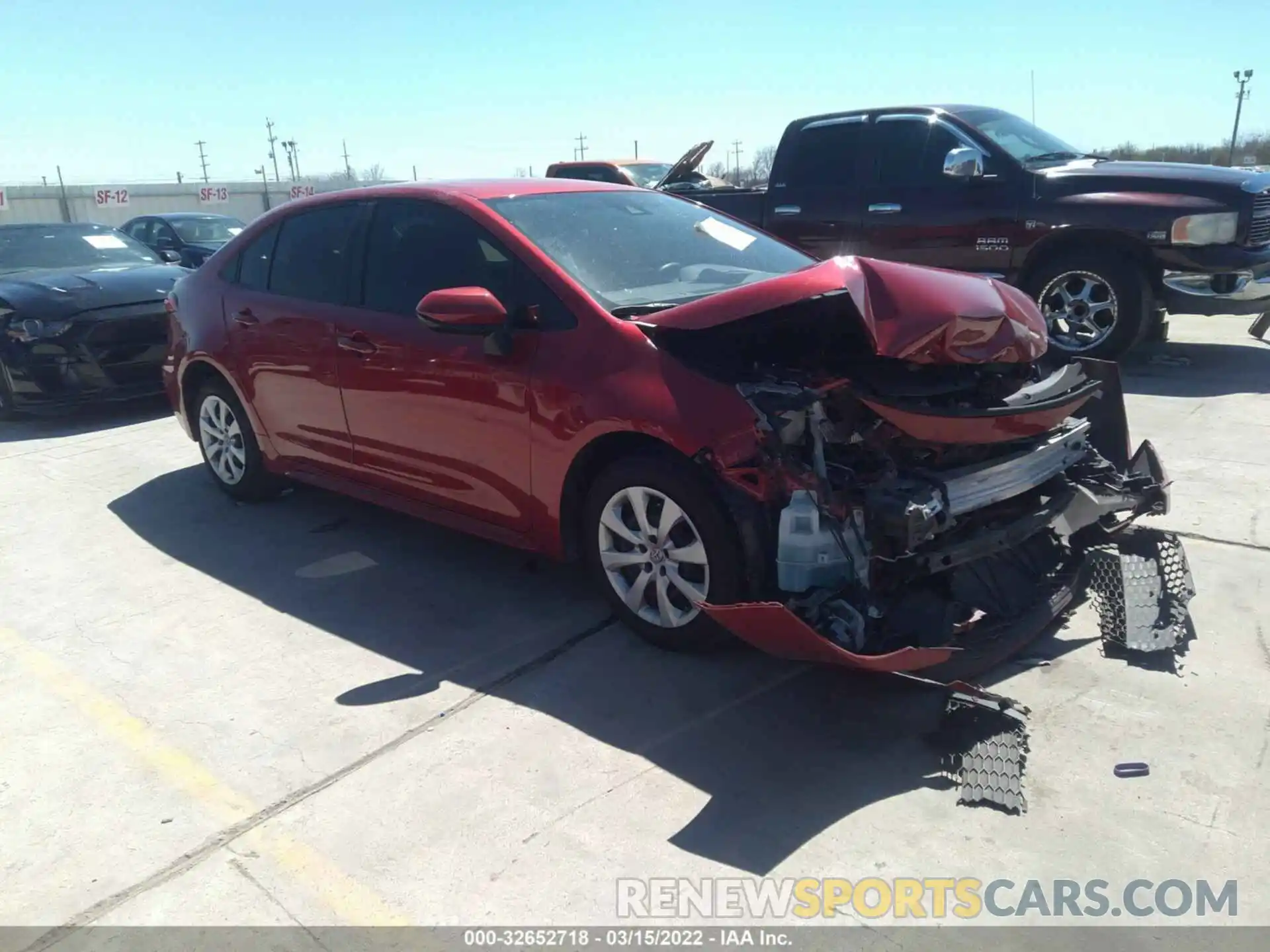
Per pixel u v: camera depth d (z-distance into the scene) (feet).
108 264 28.96
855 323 11.66
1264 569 13.93
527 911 8.15
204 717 11.24
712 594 11.17
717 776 9.81
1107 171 25.34
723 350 11.53
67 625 13.70
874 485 10.61
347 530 17.13
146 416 26.53
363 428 14.99
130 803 9.71
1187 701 10.79
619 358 11.64
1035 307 12.63
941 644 10.61
